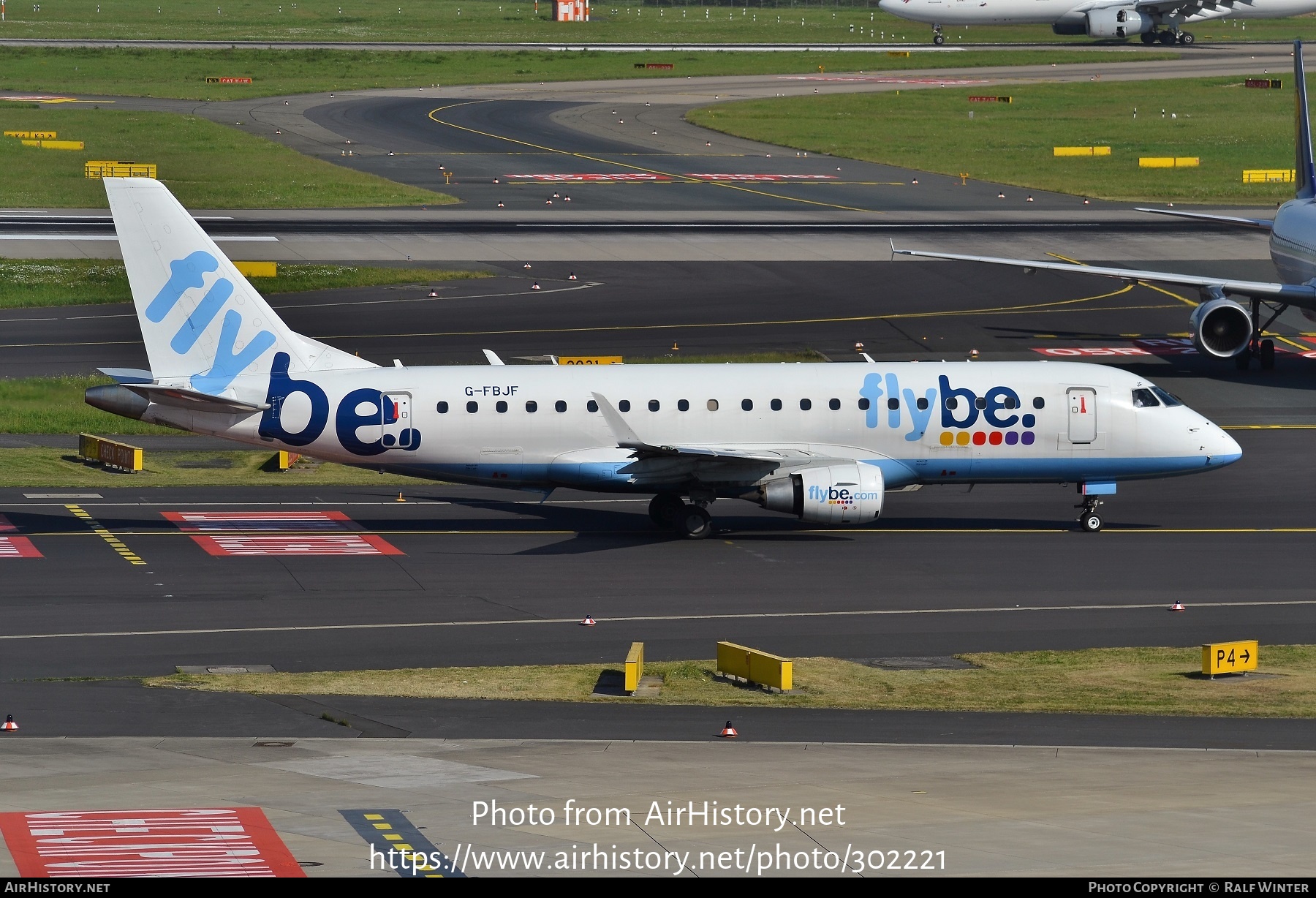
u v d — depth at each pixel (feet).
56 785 351.87
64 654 495.41
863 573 618.03
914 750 391.45
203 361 652.48
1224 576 615.16
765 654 465.47
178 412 647.15
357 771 366.63
